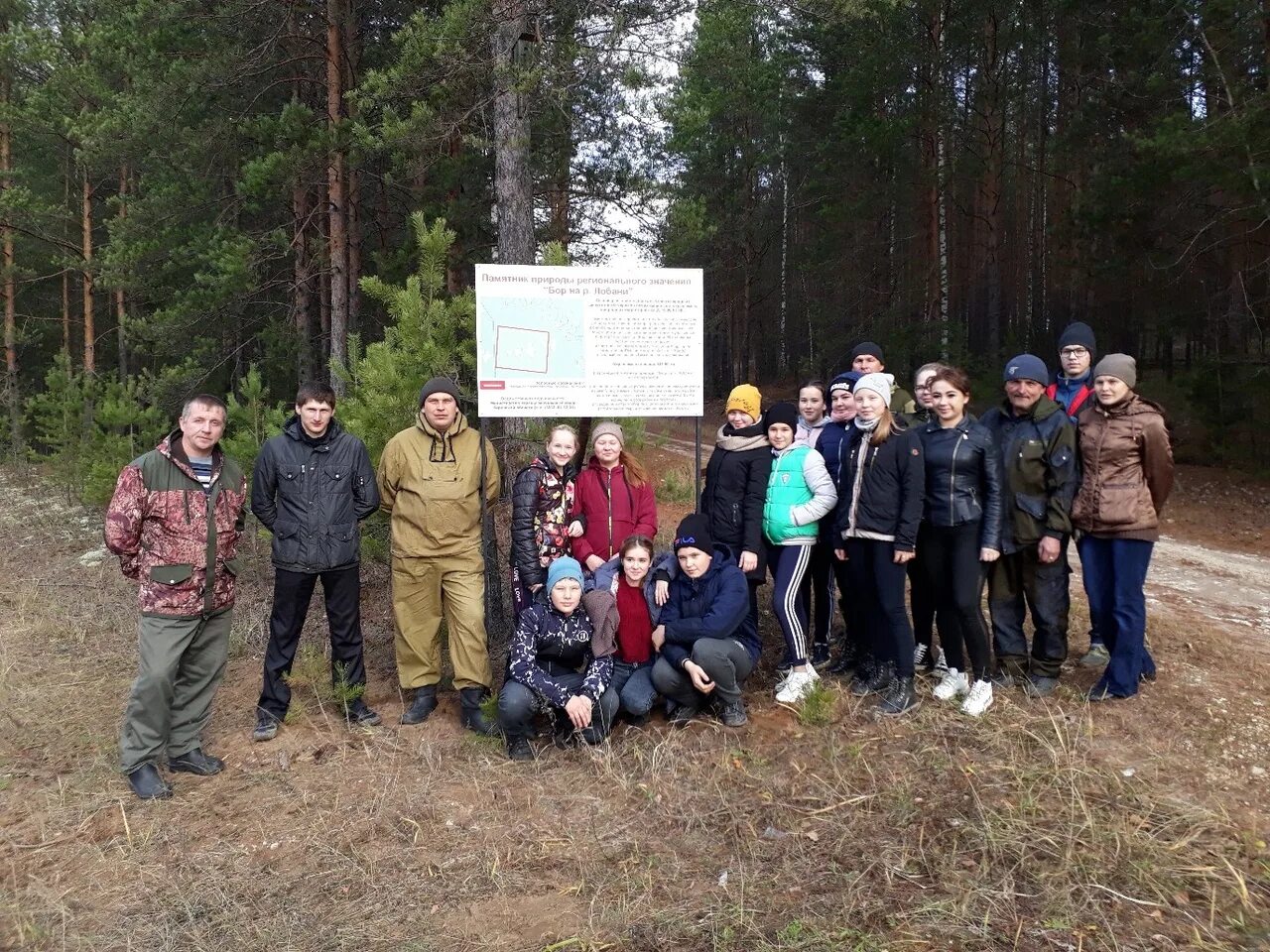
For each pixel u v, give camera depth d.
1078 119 14.40
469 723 4.57
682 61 7.48
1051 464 4.48
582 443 5.57
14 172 17.69
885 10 13.74
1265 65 10.84
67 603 7.40
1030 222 20.81
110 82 15.23
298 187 12.86
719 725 4.40
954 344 15.70
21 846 3.53
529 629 4.30
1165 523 10.73
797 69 20.27
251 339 13.79
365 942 2.86
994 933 2.78
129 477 3.90
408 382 5.34
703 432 19.41
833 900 2.98
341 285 12.21
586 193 9.80
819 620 5.34
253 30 11.77
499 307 4.79
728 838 3.45
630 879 3.18
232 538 4.19
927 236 17.36
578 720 4.13
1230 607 6.76
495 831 3.56
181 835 3.58
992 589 4.75
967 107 18.06
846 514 4.57
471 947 2.83
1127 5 13.33
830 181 19.39
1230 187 10.30
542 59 6.77
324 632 6.17
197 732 4.21
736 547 4.74
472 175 11.96
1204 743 4.02
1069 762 3.80
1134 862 3.10
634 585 4.54
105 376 18.91
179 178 12.99
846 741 4.16
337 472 4.50
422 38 6.86
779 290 27.38
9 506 12.58
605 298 4.91
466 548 4.64
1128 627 4.40
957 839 3.30
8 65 17.98
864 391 4.37
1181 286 12.91
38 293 23.20
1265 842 3.27
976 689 4.35
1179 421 14.13
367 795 3.87
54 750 4.48
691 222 8.70
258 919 3.00
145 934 2.93
